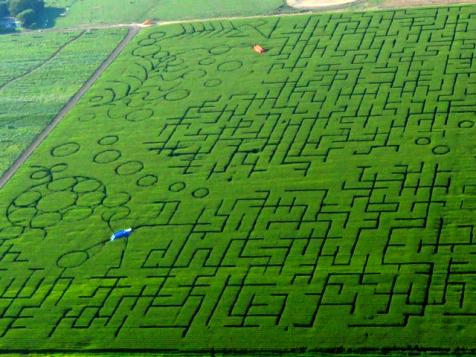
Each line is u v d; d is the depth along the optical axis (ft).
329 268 316.19
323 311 298.76
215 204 357.20
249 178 371.15
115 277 324.80
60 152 406.82
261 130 404.77
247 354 287.28
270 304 304.09
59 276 328.70
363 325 291.38
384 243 324.60
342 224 336.90
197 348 291.38
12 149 414.21
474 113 397.19
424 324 288.92
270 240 333.21
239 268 321.52
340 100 421.18
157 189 371.56
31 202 372.99
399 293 301.84
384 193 351.25
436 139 381.81
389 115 403.95
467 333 284.00
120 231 346.74
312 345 287.07
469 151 370.73
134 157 396.16
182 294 313.32
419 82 427.74
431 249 319.06
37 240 349.20
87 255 337.72
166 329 299.79
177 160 390.01
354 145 384.88
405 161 369.50
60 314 311.06
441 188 349.82
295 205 350.64
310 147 387.34
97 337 299.99
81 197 372.58
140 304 311.27
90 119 432.25
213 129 410.52
